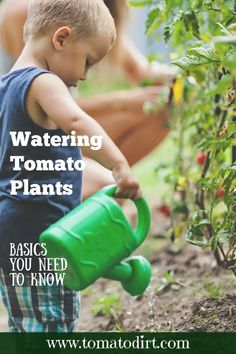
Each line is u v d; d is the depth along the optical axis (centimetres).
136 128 475
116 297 379
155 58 447
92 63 306
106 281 430
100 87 743
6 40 430
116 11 425
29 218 294
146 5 345
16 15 421
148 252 444
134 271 296
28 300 299
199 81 354
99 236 284
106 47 304
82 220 283
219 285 356
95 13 299
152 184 570
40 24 298
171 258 430
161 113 464
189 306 345
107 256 286
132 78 482
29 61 300
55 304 298
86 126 281
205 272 391
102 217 285
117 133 475
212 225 299
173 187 446
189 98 404
